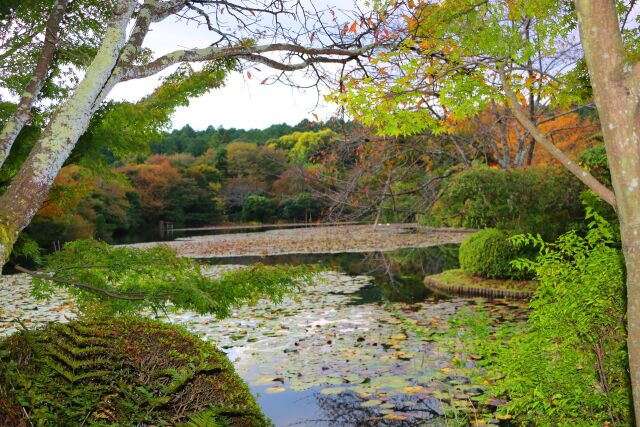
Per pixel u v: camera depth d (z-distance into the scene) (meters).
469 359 4.96
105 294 2.60
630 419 2.37
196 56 2.73
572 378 2.54
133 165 46.81
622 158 1.37
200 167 50.69
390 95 3.92
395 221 12.75
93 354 2.30
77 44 3.99
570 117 14.67
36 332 2.35
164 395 2.18
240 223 49.56
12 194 1.96
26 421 1.90
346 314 7.72
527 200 9.00
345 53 3.49
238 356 5.49
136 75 2.46
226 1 3.25
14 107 3.73
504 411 3.62
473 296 9.05
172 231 42.91
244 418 2.31
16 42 3.96
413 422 3.78
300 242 22.70
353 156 10.64
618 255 2.50
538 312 2.79
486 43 3.75
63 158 2.08
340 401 4.24
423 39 3.89
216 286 2.60
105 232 34.03
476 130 11.27
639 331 1.37
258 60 3.17
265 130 63.41
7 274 13.87
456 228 23.16
